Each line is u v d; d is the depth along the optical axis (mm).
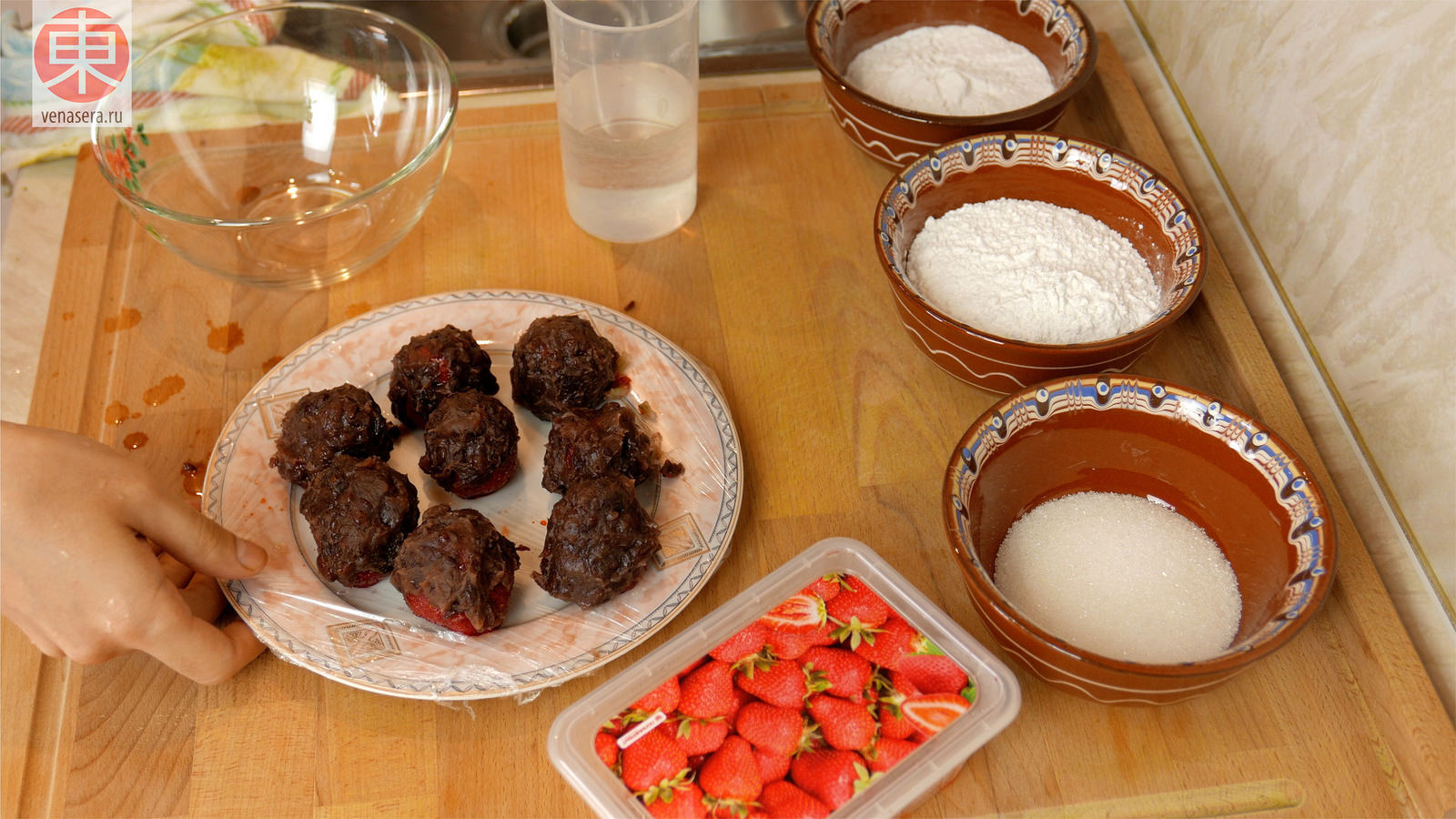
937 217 1071
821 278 1127
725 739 774
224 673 822
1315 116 1009
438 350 934
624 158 1072
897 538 932
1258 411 988
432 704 833
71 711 827
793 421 1012
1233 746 821
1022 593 846
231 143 1198
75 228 1143
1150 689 742
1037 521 891
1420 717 817
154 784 795
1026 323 966
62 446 792
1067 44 1179
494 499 928
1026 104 1165
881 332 1083
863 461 983
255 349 1054
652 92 1037
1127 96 1247
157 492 809
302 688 841
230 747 812
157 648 785
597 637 827
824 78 1141
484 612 801
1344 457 986
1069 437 891
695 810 740
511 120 1274
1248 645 716
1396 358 917
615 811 740
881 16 1254
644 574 865
